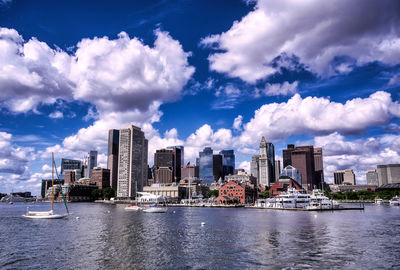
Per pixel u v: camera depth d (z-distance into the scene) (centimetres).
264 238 7162
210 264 4850
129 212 17350
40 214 13125
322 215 14425
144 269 4609
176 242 6669
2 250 5912
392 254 5466
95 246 6234
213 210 19950
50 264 4872
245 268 4644
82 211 18538
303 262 4947
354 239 6988
